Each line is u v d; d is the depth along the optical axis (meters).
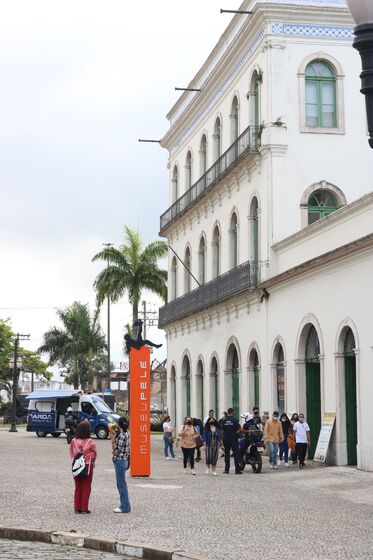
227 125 37.53
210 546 12.25
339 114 32.06
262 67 32.50
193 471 24.75
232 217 36.19
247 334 33.59
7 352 90.19
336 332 25.62
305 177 31.69
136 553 12.16
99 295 56.00
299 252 29.17
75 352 84.00
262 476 23.94
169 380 46.56
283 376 30.03
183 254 44.53
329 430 25.75
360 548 12.03
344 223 25.78
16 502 17.42
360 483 21.17
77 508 15.79
